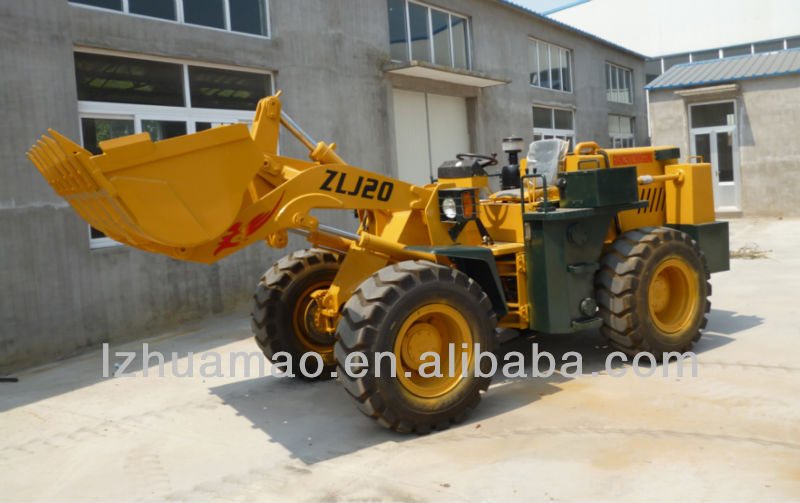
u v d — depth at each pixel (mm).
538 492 3113
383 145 10109
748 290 7516
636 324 4828
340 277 4473
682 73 16734
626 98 19219
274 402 4785
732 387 4355
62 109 6398
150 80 7289
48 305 6348
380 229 4785
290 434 4133
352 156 9555
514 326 4938
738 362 4895
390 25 10547
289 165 4508
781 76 14797
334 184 4332
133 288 7074
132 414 4719
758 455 3326
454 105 12047
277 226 4074
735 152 15500
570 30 15516
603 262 5000
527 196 5254
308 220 4152
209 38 7711
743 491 2980
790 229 12773
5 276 6031
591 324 4848
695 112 15953
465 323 4113
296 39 8742
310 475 3506
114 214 3525
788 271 8500
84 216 3873
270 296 5109
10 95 6035
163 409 4777
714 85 15406
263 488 3398
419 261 4160
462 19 12219
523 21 13852
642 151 5824
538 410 4191
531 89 14148
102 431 4422
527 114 13969
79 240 6586
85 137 6707
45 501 3432
